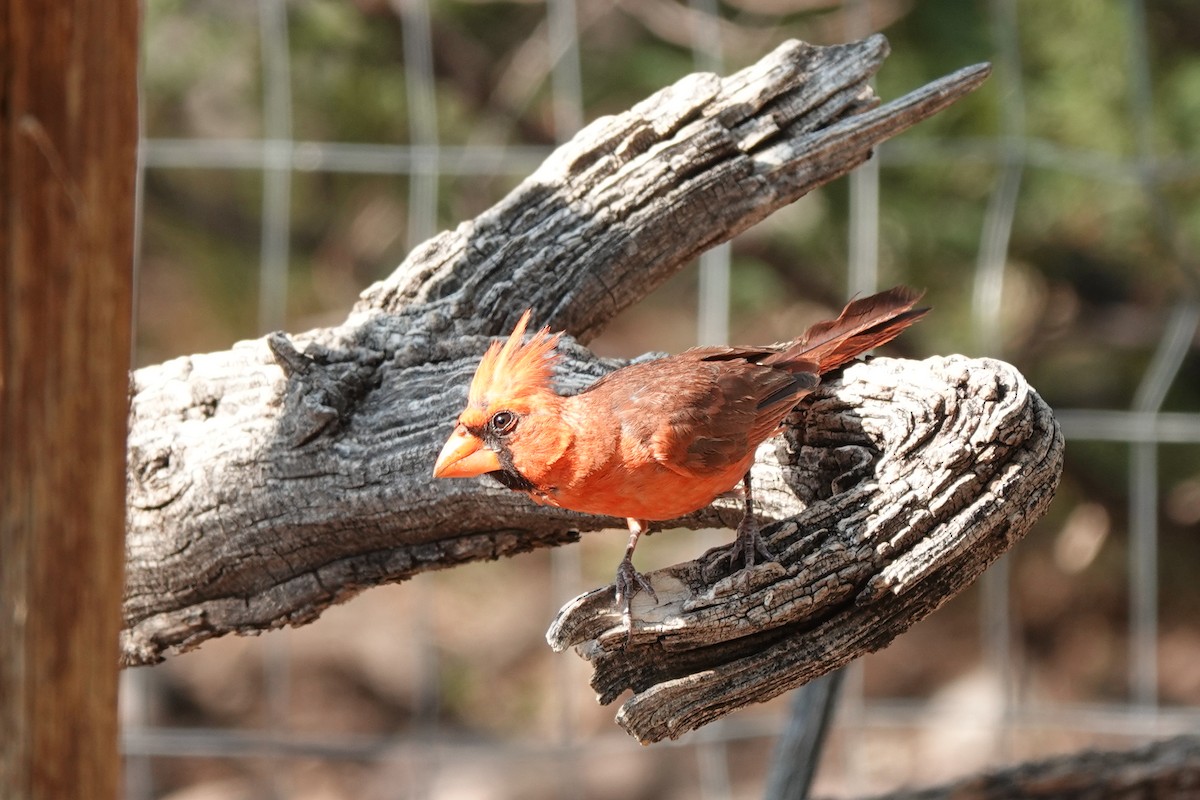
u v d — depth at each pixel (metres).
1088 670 9.83
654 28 9.05
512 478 4.09
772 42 8.88
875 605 3.68
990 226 8.52
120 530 2.54
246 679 10.13
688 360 4.21
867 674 9.91
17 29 2.29
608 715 9.73
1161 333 9.83
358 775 9.59
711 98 4.64
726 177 4.63
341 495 4.33
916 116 4.66
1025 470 3.67
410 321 4.54
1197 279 7.85
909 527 3.60
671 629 3.55
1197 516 9.80
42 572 2.45
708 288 7.81
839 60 4.66
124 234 2.46
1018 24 8.50
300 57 8.89
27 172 2.34
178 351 9.60
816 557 3.59
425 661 8.75
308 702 9.98
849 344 4.17
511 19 9.73
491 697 9.97
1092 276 9.91
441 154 7.17
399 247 10.05
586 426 3.94
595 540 9.71
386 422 4.36
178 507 4.45
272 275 7.41
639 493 4.01
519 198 4.68
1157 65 8.73
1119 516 9.88
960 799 5.22
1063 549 9.96
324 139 9.09
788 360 4.14
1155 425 7.05
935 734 9.62
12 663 2.45
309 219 9.94
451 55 9.64
